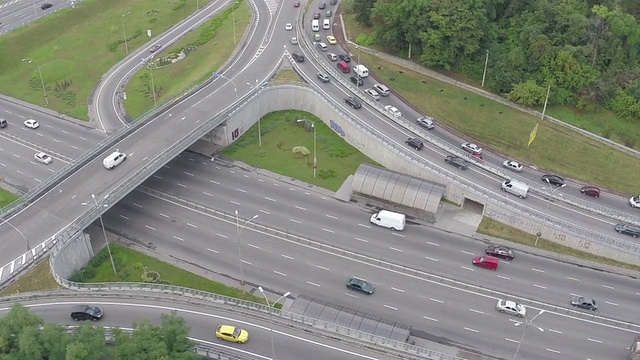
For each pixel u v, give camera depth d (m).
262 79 126.56
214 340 69.88
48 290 76.06
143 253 90.62
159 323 71.50
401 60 138.38
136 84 141.88
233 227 96.00
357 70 130.88
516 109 124.19
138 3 186.38
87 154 99.69
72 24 173.00
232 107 114.75
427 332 77.75
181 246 92.06
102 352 60.50
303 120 122.94
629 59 125.06
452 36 129.25
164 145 103.25
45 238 83.31
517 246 93.56
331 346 69.25
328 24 151.62
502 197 97.75
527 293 84.25
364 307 81.50
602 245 89.81
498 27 135.12
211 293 76.19
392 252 91.38
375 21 141.25
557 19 127.25
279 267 88.25
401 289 84.56
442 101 126.38
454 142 115.50
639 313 81.50
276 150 116.12
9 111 132.88
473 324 79.12
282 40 144.00
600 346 76.12
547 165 111.25
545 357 74.62
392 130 113.50
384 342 69.31
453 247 92.69
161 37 165.00
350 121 114.81
